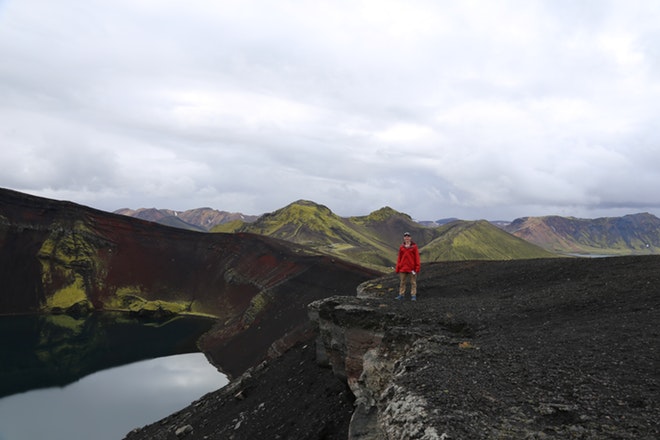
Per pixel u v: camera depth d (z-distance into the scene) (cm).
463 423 767
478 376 1012
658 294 1612
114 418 5566
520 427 760
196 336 10538
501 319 1661
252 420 2639
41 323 11294
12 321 11331
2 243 13788
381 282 2934
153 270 15438
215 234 17238
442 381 974
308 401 2425
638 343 1148
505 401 870
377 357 1580
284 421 2362
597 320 1460
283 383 2975
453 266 3256
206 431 2889
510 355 1172
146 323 11919
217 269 15525
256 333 9131
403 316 1758
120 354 8806
